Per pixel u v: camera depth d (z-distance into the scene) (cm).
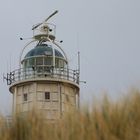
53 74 13238
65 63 13512
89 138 1266
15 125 1444
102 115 1302
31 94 13288
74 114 1370
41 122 1429
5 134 1438
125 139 1230
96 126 1281
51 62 13400
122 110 1295
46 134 1372
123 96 1344
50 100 13038
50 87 13175
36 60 13500
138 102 1303
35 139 1383
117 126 1263
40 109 1514
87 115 1325
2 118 1484
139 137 1212
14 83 13588
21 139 1418
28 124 1434
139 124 1255
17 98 13625
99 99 1355
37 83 13225
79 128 1301
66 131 1322
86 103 1368
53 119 1487
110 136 1244
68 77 13200
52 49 13588
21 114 1482
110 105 1325
